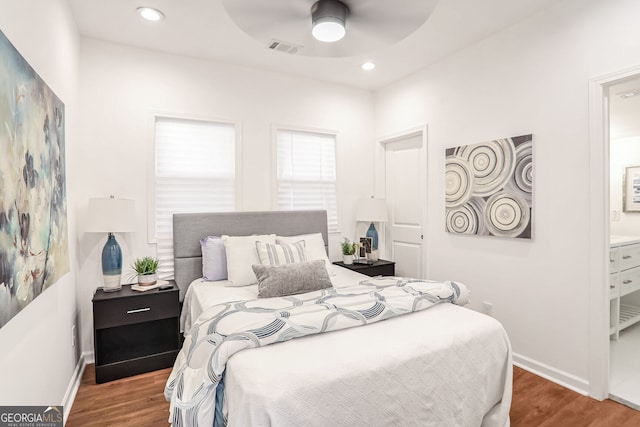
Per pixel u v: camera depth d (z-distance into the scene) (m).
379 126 4.13
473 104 3.01
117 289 2.70
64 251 2.04
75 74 2.58
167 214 3.17
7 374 1.24
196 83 3.25
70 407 2.17
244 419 1.25
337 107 3.98
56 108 1.88
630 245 3.20
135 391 2.37
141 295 2.60
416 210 3.77
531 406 2.16
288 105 3.70
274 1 2.01
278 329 1.62
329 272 3.07
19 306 1.29
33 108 1.46
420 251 3.71
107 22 2.62
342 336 1.70
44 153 1.62
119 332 2.82
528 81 2.59
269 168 3.60
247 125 3.49
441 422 1.62
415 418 1.55
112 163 2.93
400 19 2.16
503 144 2.74
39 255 1.53
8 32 1.27
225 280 2.97
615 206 3.96
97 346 2.48
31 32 1.53
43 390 1.67
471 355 1.75
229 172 3.42
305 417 1.30
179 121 3.21
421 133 3.62
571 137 2.34
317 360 1.47
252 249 2.92
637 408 2.12
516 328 2.70
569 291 2.37
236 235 3.31
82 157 2.82
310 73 3.66
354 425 1.40
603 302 2.21
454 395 1.67
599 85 2.20
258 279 2.49
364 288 2.36
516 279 2.70
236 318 1.79
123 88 2.97
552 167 2.44
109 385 2.45
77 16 2.53
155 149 3.11
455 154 3.15
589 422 2.00
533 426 1.97
